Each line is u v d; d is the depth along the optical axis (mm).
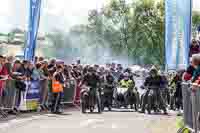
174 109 25719
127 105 25969
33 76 20484
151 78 23219
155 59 68938
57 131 14602
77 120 18328
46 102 21875
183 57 22344
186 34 22031
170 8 22516
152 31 68812
